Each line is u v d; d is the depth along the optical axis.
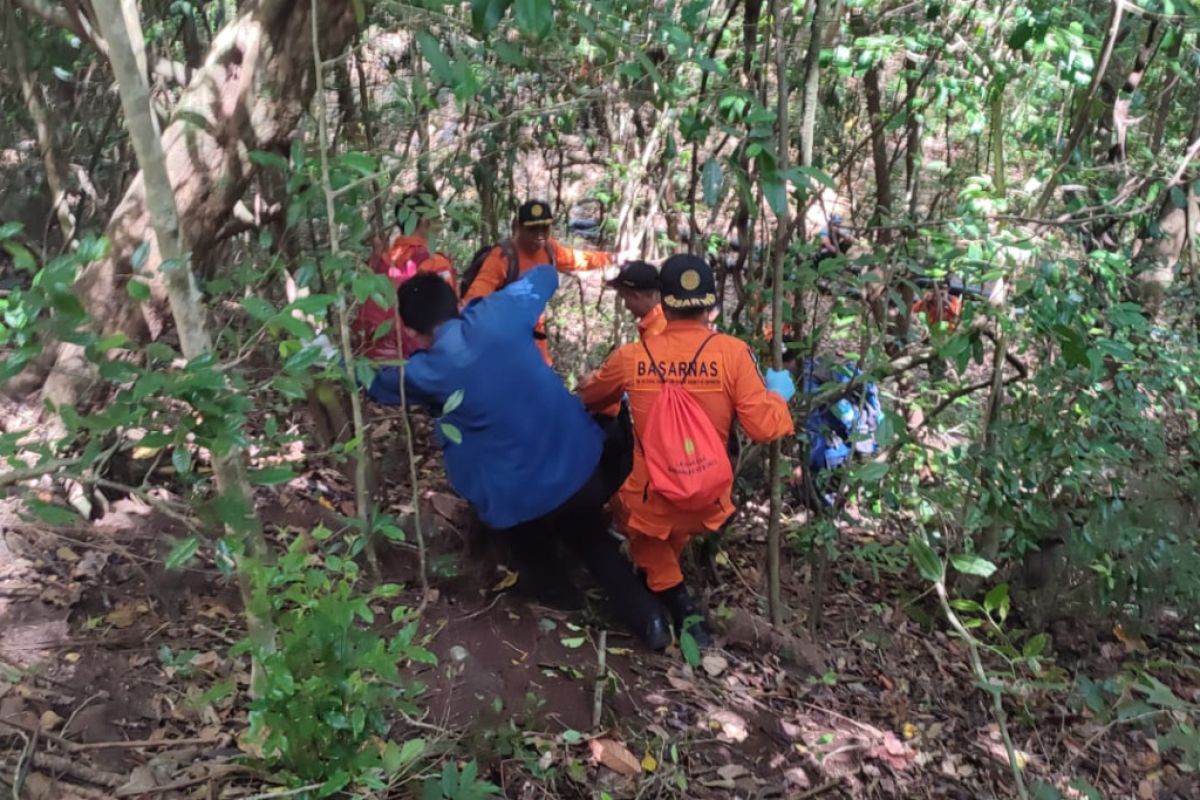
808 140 3.33
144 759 2.37
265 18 3.10
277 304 3.66
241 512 1.89
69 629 2.70
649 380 3.16
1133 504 3.95
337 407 3.66
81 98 4.46
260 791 2.27
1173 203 4.11
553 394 3.13
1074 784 2.77
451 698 2.88
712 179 3.01
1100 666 4.00
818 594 3.83
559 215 5.46
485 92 3.90
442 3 2.26
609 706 3.06
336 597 2.05
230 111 3.12
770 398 3.16
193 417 1.77
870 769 3.12
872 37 3.94
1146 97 4.98
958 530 4.04
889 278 3.49
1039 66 4.30
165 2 4.38
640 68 3.03
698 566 4.02
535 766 2.68
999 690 2.56
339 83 3.73
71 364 2.98
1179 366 4.13
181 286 1.87
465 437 3.10
